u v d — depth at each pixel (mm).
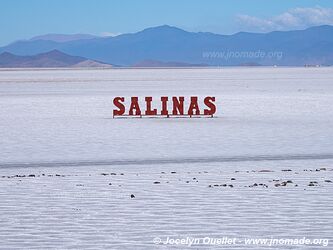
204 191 27297
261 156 40562
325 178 30938
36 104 99938
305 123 64875
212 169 34969
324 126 61344
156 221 21469
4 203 25141
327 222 21000
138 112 74938
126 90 150125
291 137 51719
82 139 51312
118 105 73688
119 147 45844
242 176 31922
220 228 20297
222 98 113562
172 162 38156
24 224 21234
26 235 19688
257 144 47031
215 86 171750
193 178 31359
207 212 22828
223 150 43656
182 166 36375
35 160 39875
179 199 25469
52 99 114000
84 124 65250
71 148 45625
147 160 39156
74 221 21594
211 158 39812
